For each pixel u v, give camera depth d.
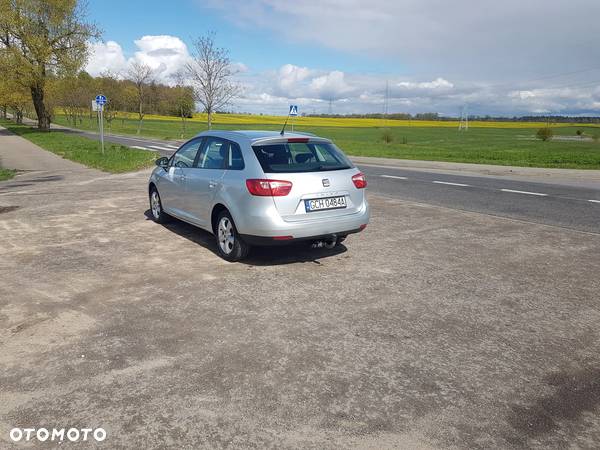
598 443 2.61
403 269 5.61
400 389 3.10
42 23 42.50
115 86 61.41
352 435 2.64
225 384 3.13
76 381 3.16
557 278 5.34
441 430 2.70
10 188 12.06
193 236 7.13
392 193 11.96
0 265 5.64
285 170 5.40
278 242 5.29
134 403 2.92
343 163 5.92
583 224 8.28
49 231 7.38
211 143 6.49
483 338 3.85
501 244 6.83
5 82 42.88
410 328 4.01
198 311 4.31
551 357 3.56
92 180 13.63
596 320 4.22
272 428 2.70
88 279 5.16
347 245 6.70
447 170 19.17
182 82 41.81
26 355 3.50
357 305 4.50
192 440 2.60
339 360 3.46
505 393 3.07
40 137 38.16
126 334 3.84
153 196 8.09
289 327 4.00
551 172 17.69
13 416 2.80
